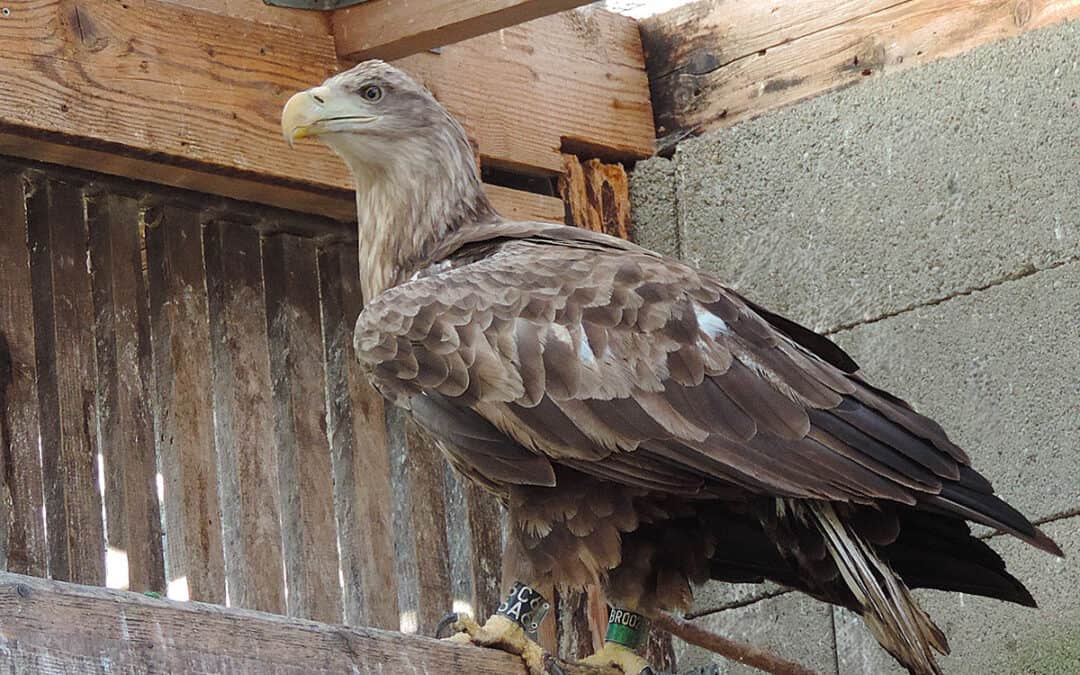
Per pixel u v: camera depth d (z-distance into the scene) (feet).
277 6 25.88
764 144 28.55
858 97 27.78
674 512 20.35
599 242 20.83
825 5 28.66
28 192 24.43
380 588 25.89
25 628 13.75
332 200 26.09
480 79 27.89
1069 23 26.12
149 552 23.93
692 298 19.80
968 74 26.86
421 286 20.21
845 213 27.58
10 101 23.06
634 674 20.18
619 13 30.14
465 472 20.39
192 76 24.73
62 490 23.47
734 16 29.53
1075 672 24.45
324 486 25.85
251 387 25.53
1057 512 25.03
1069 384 25.27
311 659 15.61
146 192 25.18
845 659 26.30
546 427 19.27
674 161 29.37
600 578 19.98
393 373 19.80
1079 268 25.45
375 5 25.93
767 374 19.36
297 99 22.43
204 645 14.82
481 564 26.73
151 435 24.52
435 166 22.39
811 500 19.30
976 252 26.35
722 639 22.91
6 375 23.38
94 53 23.93
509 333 19.60
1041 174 25.99
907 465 18.94
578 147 29.17
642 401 19.22
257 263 26.11
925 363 26.45
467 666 17.40
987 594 20.52
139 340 24.77
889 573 18.94
